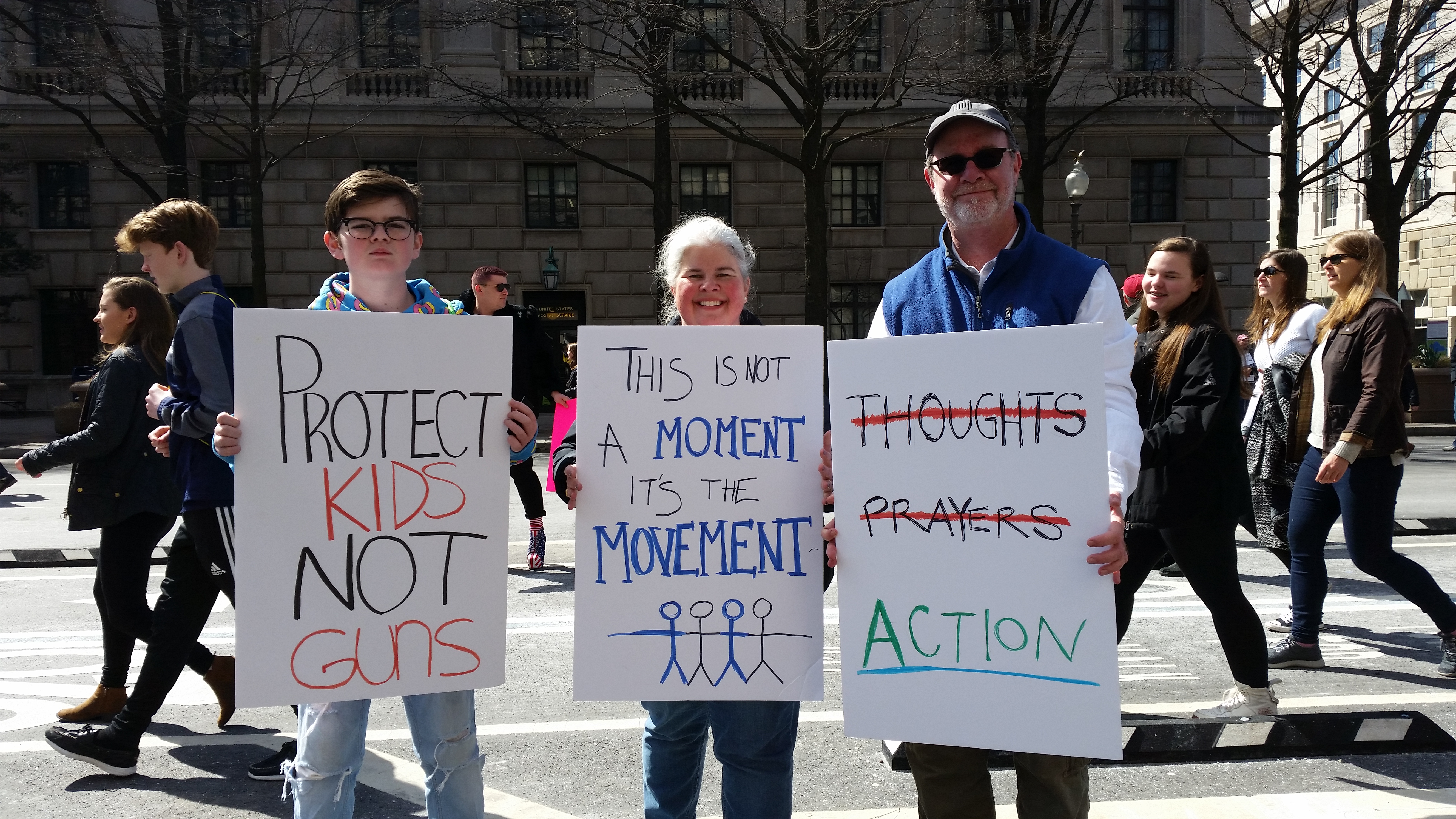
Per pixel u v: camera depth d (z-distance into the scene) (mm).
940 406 2299
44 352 23453
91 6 19828
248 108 21531
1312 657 4812
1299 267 5102
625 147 23141
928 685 2299
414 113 22406
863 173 23969
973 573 2273
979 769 2381
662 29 16328
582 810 3361
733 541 2521
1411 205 38656
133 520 3896
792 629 2510
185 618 3596
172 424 3002
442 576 2471
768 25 15258
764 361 2535
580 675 2508
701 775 2645
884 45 22922
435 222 22953
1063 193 24016
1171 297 3715
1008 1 18406
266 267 22844
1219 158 24141
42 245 23016
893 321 2604
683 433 2533
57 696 4543
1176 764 3623
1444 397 19844
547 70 22859
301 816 2467
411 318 2453
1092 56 22547
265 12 19453
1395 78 17984
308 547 2383
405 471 2447
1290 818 3145
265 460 2363
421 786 3498
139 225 3215
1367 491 4492
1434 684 4547
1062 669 2205
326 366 2400
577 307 23562
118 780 3586
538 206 23484
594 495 2529
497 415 2512
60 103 19500
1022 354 2238
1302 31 18266
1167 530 3717
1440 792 3338
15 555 7445
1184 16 23625
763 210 23547
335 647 2396
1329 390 4516
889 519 2340
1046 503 2225
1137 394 3820
